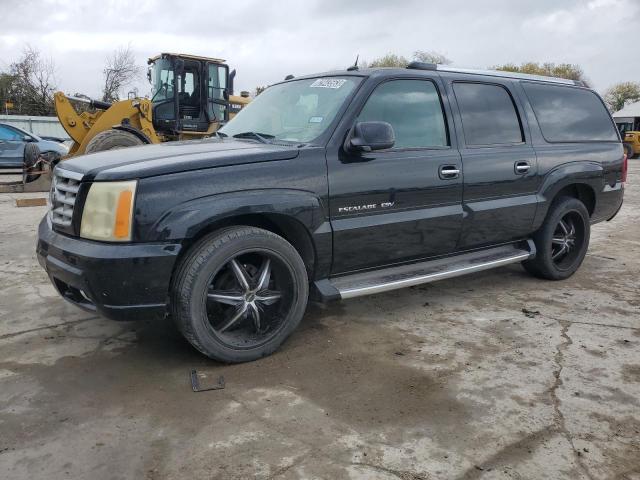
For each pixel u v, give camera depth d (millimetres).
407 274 4164
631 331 4074
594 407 2959
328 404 2973
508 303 4711
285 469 2412
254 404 2963
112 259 2959
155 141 11828
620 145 5762
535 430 2734
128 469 2410
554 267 5293
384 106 3959
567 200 5211
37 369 3369
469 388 3164
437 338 3916
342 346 3762
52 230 3451
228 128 4523
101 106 12320
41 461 2457
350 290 3777
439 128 4246
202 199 3146
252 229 3352
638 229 8414
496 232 4652
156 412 2879
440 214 4164
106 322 4152
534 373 3359
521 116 4836
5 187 11477
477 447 2588
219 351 3338
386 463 2459
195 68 12234
